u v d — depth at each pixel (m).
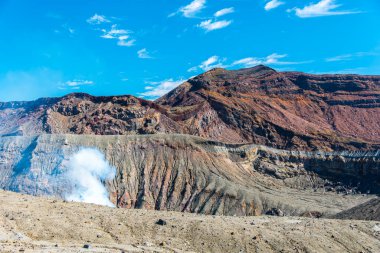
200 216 102.75
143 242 81.62
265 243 88.25
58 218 85.12
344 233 97.69
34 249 65.69
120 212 96.81
